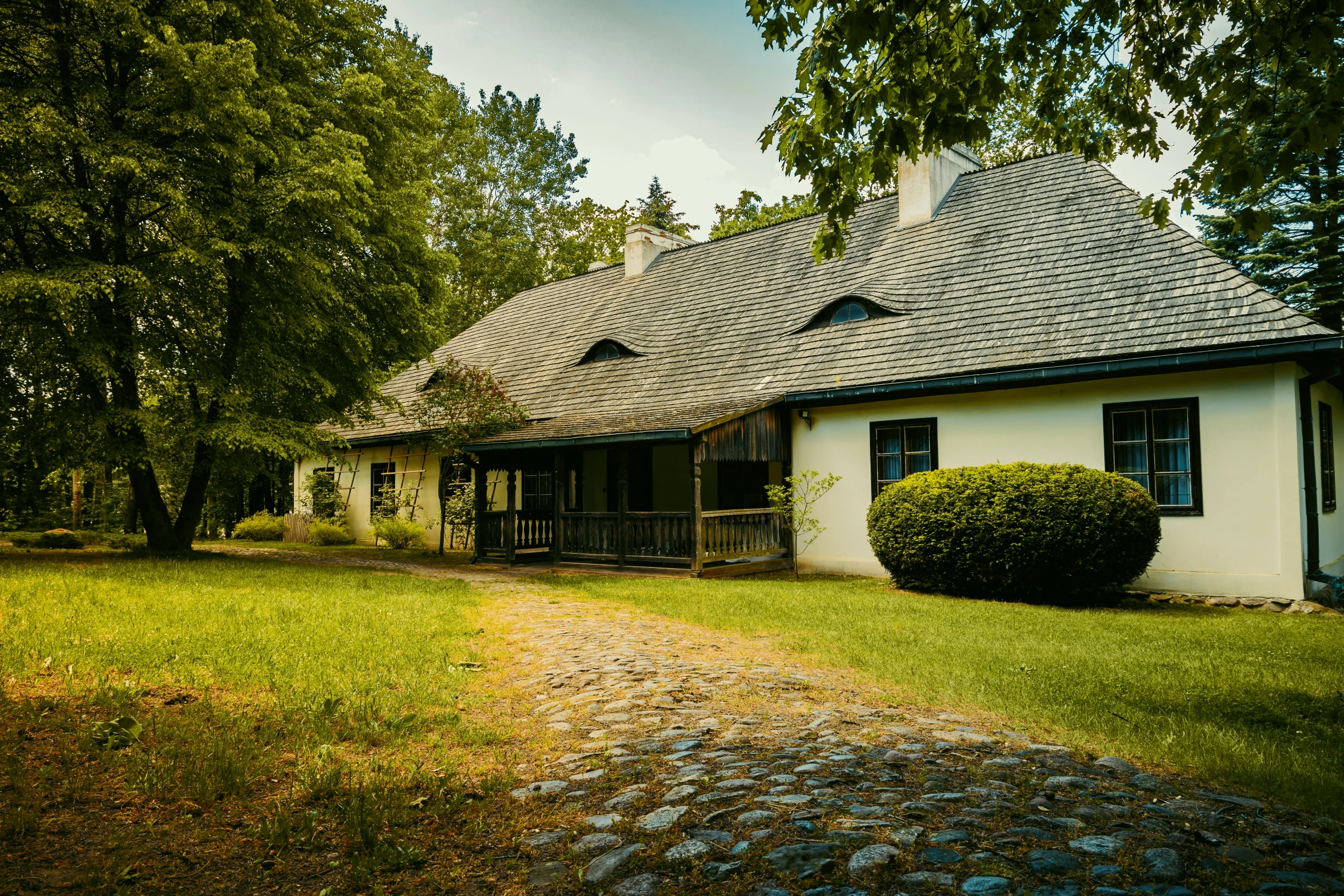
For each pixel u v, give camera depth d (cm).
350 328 1445
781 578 1351
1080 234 1354
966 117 466
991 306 1324
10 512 2402
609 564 1466
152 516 1527
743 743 420
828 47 442
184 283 1293
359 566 1464
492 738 434
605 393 1769
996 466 1096
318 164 1259
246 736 408
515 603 976
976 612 911
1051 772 367
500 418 1698
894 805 316
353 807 321
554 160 4138
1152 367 1065
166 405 1403
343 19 1504
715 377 1591
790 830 292
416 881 274
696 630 796
